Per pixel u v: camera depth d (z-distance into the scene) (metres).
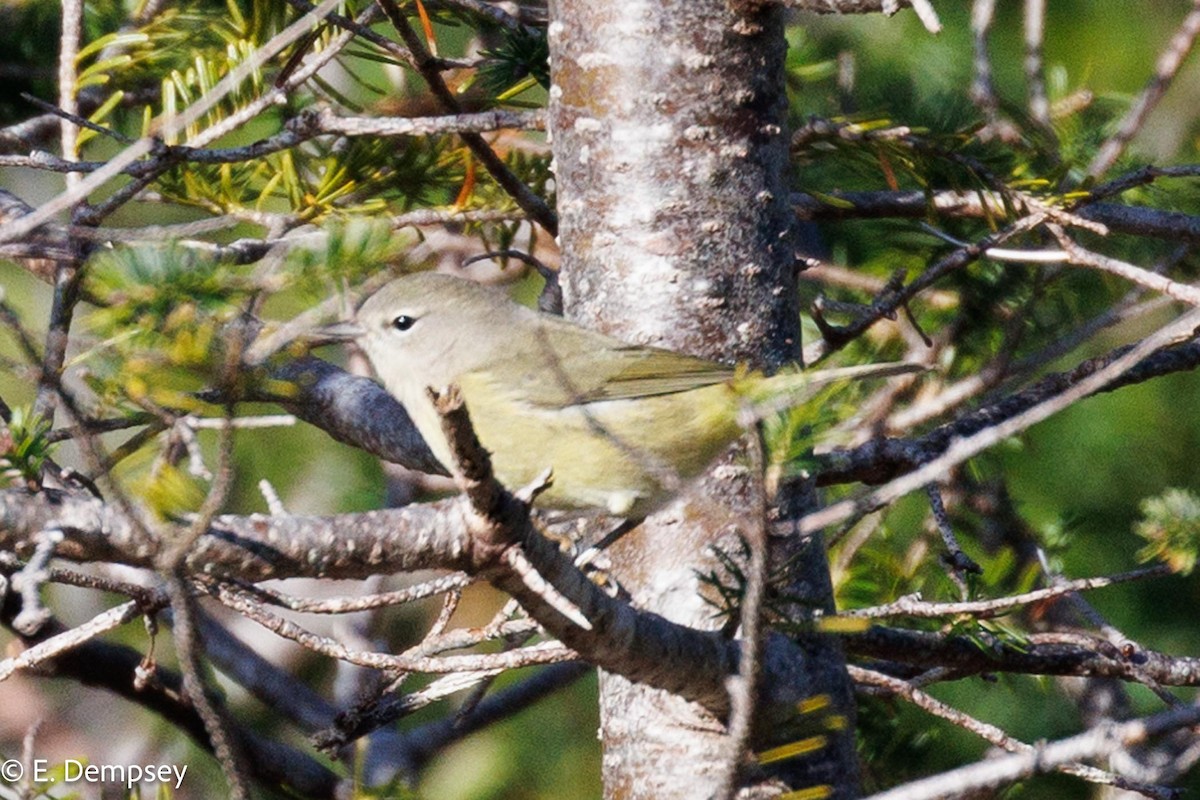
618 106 8.38
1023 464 14.44
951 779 5.59
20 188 15.73
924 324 12.23
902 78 14.12
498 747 14.71
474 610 15.23
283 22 9.89
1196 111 15.48
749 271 8.34
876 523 11.16
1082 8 15.83
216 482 5.46
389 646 14.91
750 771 7.66
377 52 9.88
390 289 9.70
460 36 14.31
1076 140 11.18
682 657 6.67
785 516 7.97
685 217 8.32
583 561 8.25
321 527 6.41
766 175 8.41
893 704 11.13
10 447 6.18
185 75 9.46
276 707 12.88
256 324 7.13
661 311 8.31
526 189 9.46
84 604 14.22
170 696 11.07
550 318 9.40
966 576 9.38
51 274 9.59
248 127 11.09
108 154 13.62
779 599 6.66
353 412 9.66
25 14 12.99
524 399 8.76
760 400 5.59
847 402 11.26
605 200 8.41
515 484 9.02
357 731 8.02
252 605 7.11
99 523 5.93
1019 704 13.48
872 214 10.23
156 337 6.03
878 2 7.35
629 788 7.94
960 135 9.74
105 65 8.32
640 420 8.34
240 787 5.66
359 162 9.78
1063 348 10.35
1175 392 14.96
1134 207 10.43
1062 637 9.05
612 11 8.39
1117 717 12.25
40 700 14.14
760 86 8.41
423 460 9.46
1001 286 12.09
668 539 8.14
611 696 8.10
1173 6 15.92
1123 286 12.41
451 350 9.34
